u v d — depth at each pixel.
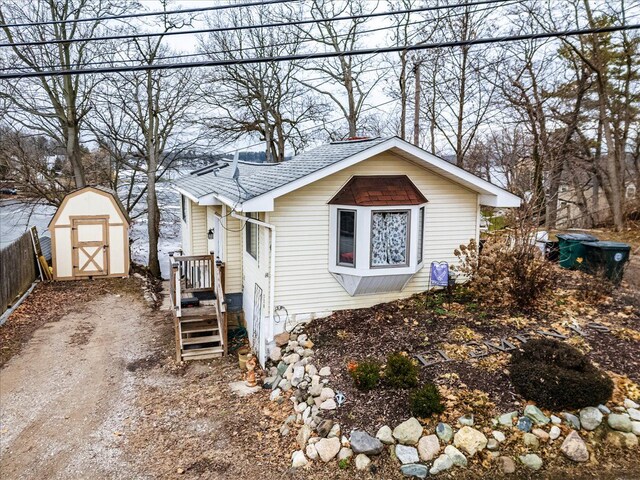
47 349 10.48
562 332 8.02
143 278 17.52
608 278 10.72
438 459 5.61
